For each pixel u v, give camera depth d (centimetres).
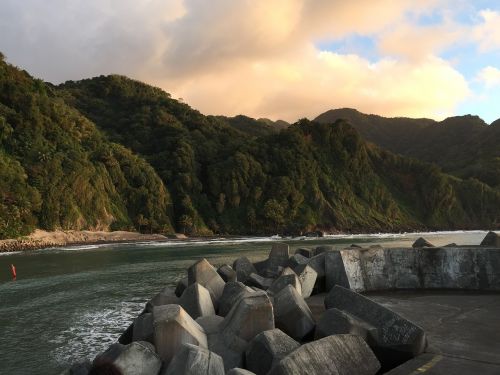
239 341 643
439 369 492
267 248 6231
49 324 1659
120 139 14800
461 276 964
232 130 17488
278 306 715
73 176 8944
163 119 15838
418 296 909
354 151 16375
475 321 700
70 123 10562
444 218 16312
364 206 15362
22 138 8919
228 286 976
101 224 9394
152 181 11262
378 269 1002
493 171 19012
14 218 7162
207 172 13300
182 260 4388
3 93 9481
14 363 1204
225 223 12431
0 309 1984
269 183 13638
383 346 561
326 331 595
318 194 14162
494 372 481
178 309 673
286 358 473
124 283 2758
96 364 589
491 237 1253
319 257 1045
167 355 621
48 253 5612
